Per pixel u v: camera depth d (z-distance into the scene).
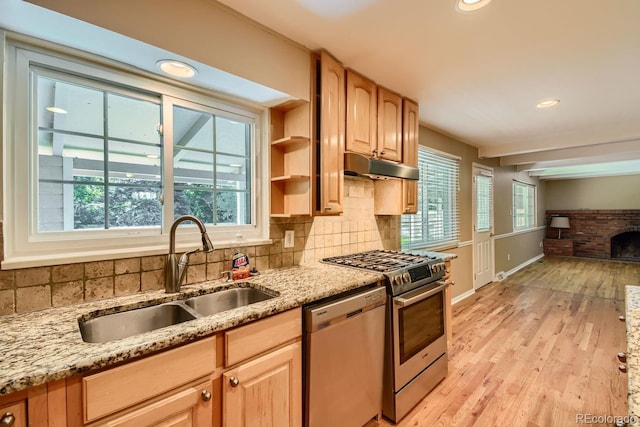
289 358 1.29
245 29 1.52
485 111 2.92
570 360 2.47
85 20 1.07
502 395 2.02
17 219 1.15
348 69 2.02
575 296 4.28
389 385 1.77
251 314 1.14
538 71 2.08
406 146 2.54
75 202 1.31
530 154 4.89
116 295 1.33
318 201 1.85
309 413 1.36
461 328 3.14
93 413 0.81
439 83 2.27
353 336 1.55
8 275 1.09
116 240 1.38
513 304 3.92
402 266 1.95
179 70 1.44
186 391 0.99
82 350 0.84
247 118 1.87
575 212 7.79
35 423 0.74
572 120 3.19
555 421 1.77
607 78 2.20
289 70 1.72
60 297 1.20
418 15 1.49
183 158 1.63
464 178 4.21
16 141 1.15
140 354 0.88
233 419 1.10
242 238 1.83
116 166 1.42
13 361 0.78
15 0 0.96
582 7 1.42
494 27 1.58
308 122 1.83
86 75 1.31
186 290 1.45
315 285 1.53
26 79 1.17
